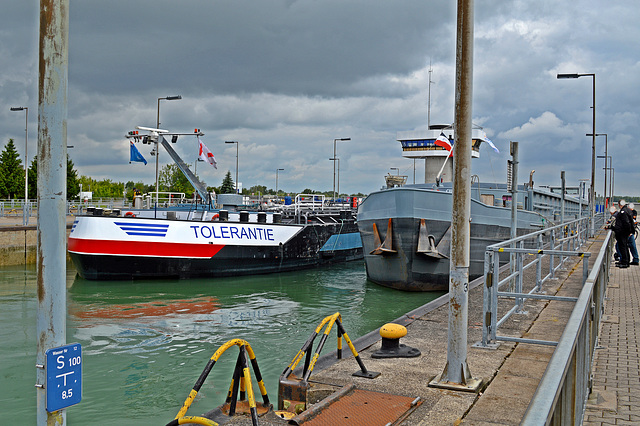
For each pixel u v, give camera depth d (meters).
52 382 4.48
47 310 4.56
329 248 33.22
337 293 22.23
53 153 4.60
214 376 11.05
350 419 5.91
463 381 6.88
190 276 25.09
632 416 6.00
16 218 39.75
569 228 25.98
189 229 24.89
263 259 27.55
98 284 23.11
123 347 13.41
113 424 8.60
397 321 10.80
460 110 6.73
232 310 18.41
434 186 27.56
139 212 30.97
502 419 5.85
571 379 4.07
